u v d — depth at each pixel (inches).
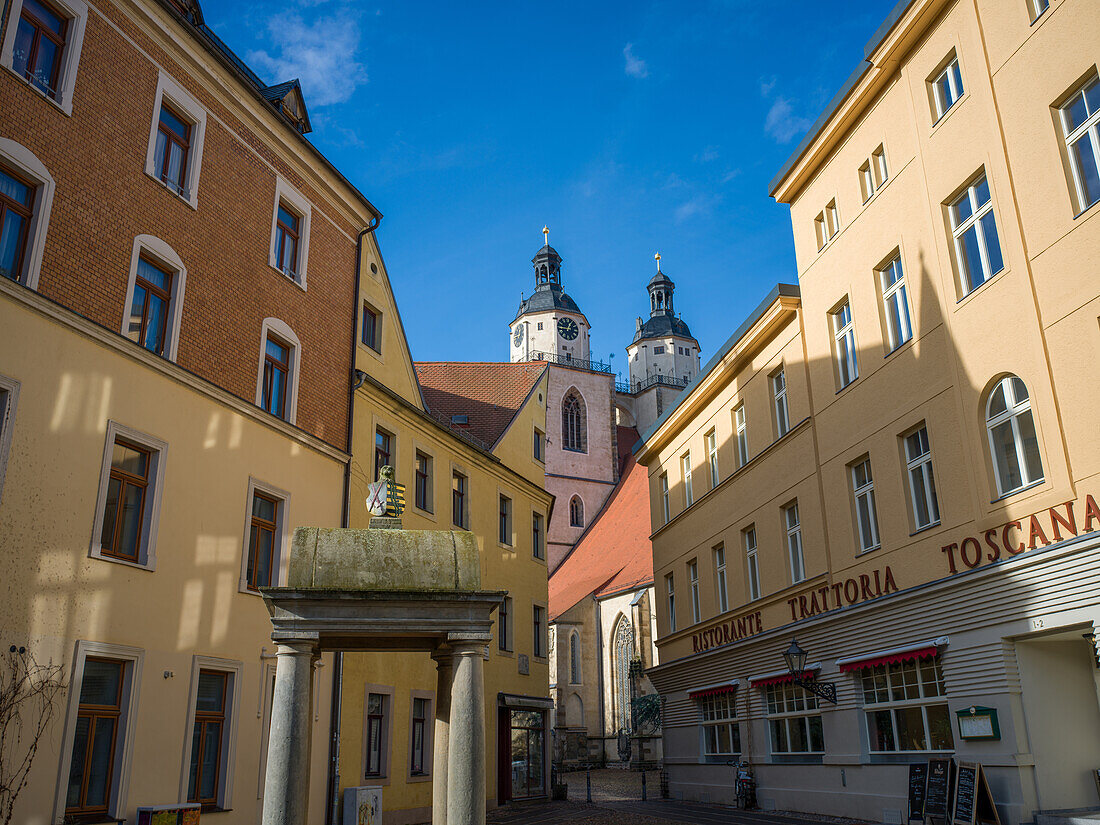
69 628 584.7
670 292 4069.9
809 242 936.3
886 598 750.5
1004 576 617.6
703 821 872.9
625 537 2874.0
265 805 361.1
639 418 3826.3
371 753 913.5
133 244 684.7
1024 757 592.1
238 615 742.5
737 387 1114.7
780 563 967.6
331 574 396.5
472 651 396.5
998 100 652.7
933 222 720.3
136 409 663.8
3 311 569.6
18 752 537.6
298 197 910.4
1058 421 580.7
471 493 1213.7
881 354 794.2
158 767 641.0
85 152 649.6
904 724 738.2
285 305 866.8
